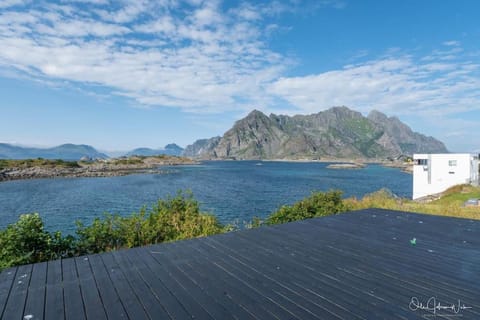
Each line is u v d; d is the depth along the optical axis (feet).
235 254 13.43
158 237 22.58
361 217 22.67
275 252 13.74
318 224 20.10
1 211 74.49
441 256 13.12
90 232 20.10
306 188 135.95
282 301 8.79
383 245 14.94
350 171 321.11
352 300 8.85
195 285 9.99
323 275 10.88
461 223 20.43
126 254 13.50
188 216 25.80
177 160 523.70
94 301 8.83
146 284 10.09
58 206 81.87
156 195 104.58
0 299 8.95
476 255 13.30
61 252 18.53
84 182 157.69
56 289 9.68
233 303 8.66
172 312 8.14
